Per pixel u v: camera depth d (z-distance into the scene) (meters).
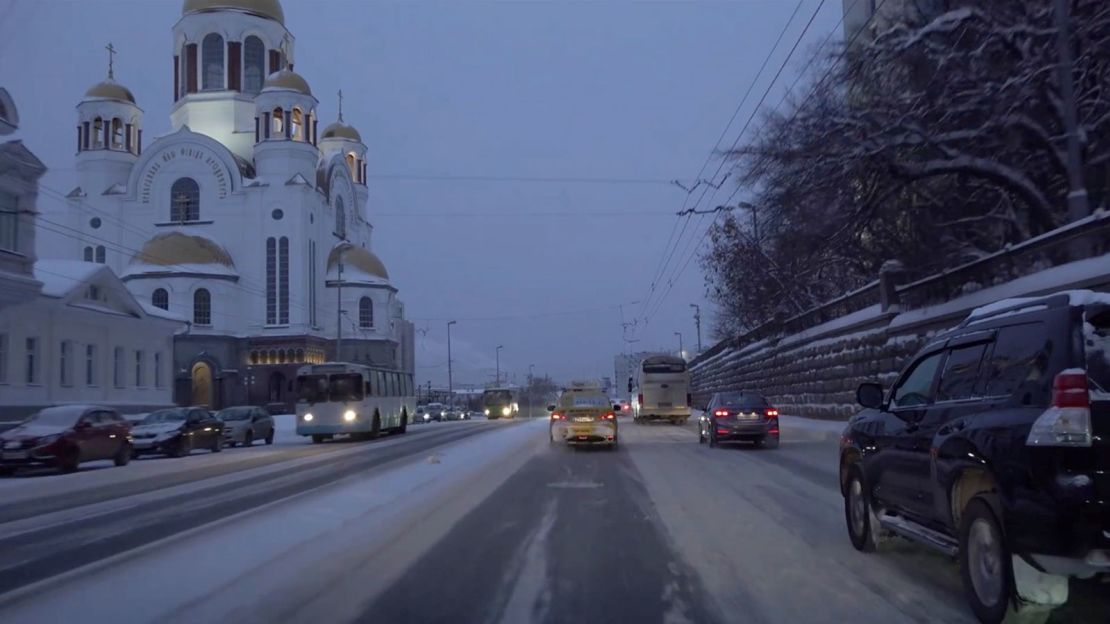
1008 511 5.82
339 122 94.69
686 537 10.31
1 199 36.09
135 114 83.25
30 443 22.55
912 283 25.59
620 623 6.76
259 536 10.91
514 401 78.56
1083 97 18.95
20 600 7.80
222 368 73.25
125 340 49.03
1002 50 18.69
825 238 22.27
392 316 86.44
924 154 20.14
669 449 24.17
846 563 8.65
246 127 82.88
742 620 6.75
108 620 7.05
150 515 13.54
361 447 30.95
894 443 8.03
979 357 6.89
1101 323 5.80
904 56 19.34
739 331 53.69
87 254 78.88
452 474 18.38
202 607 7.38
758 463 19.42
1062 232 16.89
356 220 90.56
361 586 8.05
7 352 39.16
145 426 30.00
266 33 84.12
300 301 75.75
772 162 20.84
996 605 6.11
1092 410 5.50
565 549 9.73
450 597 7.63
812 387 35.53
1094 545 5.39
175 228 77.56
